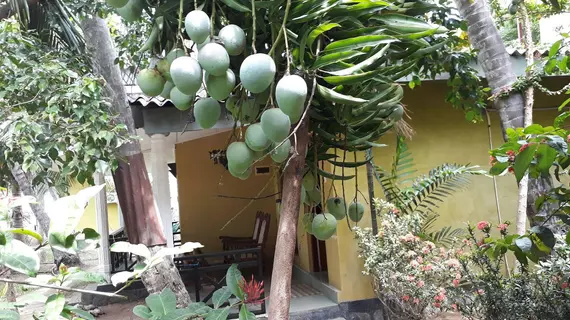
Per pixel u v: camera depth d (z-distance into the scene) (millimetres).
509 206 4746
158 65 1147
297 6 1065
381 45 1150
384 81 1215
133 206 3656
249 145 1113
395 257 3586
